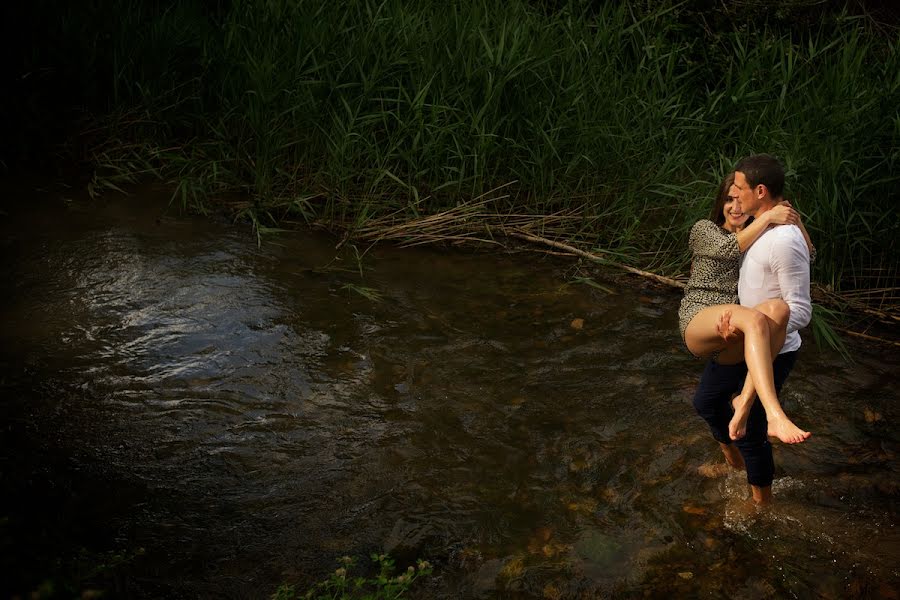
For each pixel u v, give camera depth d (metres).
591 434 4.60
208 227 7.24
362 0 8.67
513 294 6.38
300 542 3.66
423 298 6.21
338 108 7.92
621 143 7.52
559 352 5.52
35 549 3.46
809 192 6.77
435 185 7.66
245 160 8.10
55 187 7.80
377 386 4.98
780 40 8.20
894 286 6.63
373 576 3.48
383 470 4.20
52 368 4.89
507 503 4.00
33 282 5.96
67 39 8.69
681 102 8.48
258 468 4.16
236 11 8.61
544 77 7.83
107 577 3.36
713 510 3.98
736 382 3.68
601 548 3.70
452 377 5.13
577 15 9.27
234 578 3.43
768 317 3.35
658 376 5.25
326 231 7.37
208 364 5.08
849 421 4.83
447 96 7.65
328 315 5.83
